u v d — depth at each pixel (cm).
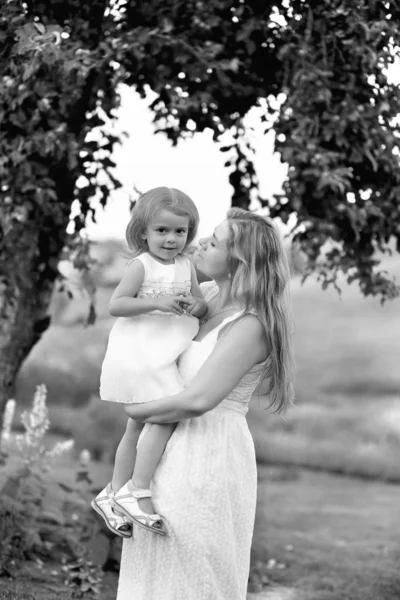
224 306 314
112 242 1298
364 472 1266
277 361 304
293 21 457
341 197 483
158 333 302
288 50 450
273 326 300
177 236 307
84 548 538
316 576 625
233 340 294
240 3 465
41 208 473
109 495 309
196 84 474
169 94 473
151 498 295
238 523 303
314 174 446
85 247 558
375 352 1652
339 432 1425
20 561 520
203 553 294
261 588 588
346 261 530
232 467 300
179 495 292
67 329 1578
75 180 508
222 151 571
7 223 456
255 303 301
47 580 496
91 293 561
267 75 489
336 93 464
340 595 574
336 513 909
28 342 550
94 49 458
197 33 454
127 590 302
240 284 302
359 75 470
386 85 475
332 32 454
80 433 1275
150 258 310
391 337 1680
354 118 450
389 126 481
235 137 574
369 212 483
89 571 520
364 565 664
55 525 592
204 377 288
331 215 477
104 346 1544
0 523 527
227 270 310
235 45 471
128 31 453
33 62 409
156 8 451
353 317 1748
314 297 1809
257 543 715
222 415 302
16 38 427
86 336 1559
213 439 297
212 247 312
